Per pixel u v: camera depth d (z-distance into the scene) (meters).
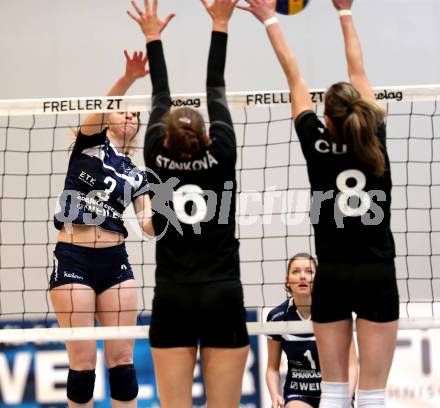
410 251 19.86
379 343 10.91
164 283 10.90
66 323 13.03
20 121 20.09
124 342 13.43
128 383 13.34
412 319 12.69
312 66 20.42
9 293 19.77
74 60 20.56
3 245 19.88
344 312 10.97
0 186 19.98
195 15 20.58
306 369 15.43
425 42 20.59
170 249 10.96
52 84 20.50
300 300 15.23
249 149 19.98
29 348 19.12
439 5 20.67
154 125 11.32
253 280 19.58
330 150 10.95
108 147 13.70
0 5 20.69
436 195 20.00
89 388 13.14
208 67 11.72
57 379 19.05
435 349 18.80
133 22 20.66
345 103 10.72
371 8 20.67
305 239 19.62
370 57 20.53
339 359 11.05
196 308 10.72
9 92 20.48
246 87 20.44
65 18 20.67
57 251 13.37
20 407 19.02
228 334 10.77
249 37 20.56
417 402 18.67
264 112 20.05
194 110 10.99
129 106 13.16
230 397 10.97
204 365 11.05
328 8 20.53
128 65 13.42
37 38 20.62
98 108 13.16
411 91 13.03
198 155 10.87
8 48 20.61
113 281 13.51
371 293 10.84
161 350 10.92
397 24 20.62
